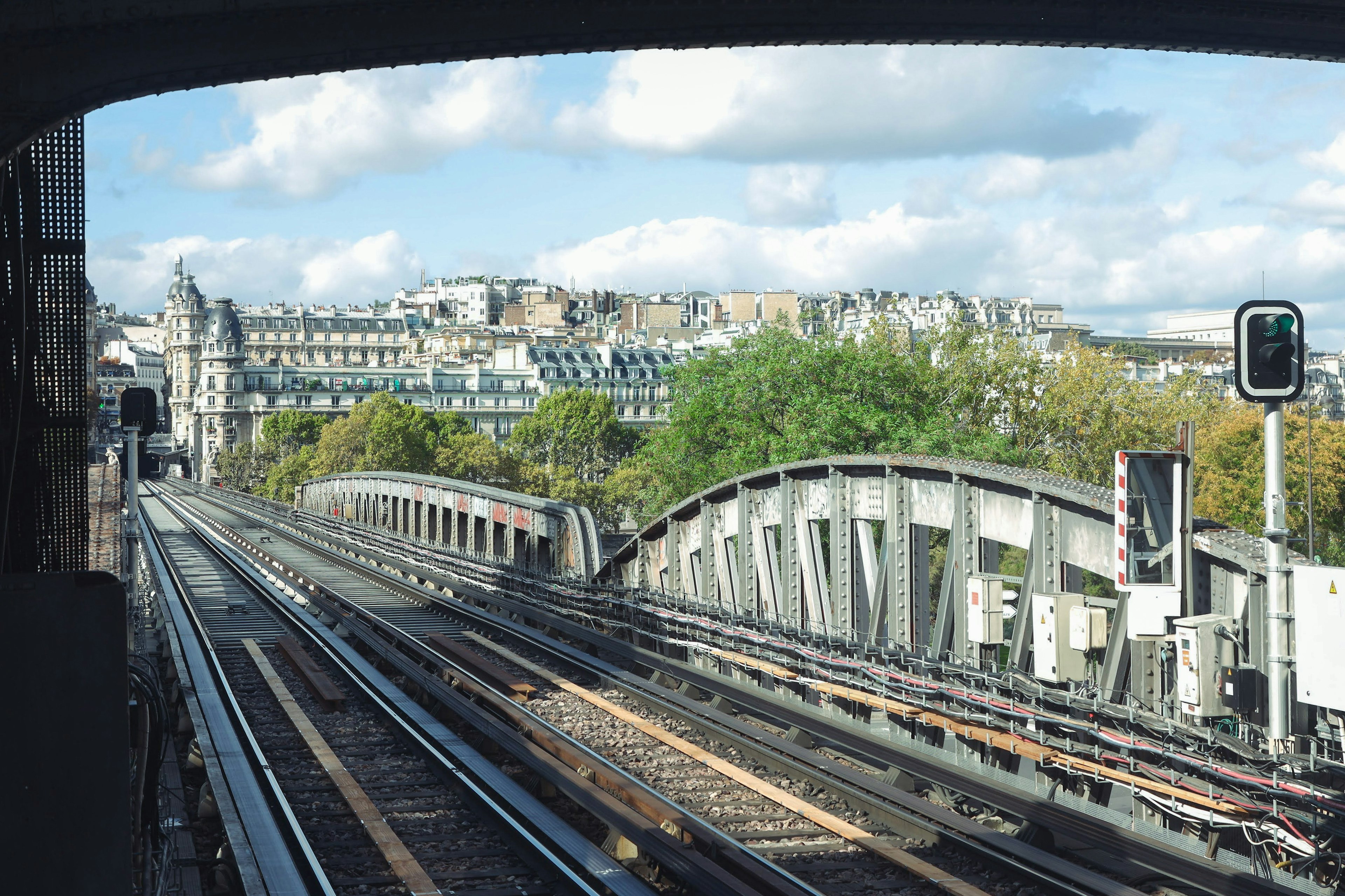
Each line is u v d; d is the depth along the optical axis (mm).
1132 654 12398
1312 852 10008
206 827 13531
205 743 16047
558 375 189875
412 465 108562
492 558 40250
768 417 39531
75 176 9352
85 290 9492
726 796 14109
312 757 16844
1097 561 12992
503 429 188000
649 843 11594
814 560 19391
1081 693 12797
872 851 11711
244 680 23328
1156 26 7938
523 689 20906
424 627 31125
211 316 195625
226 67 6410
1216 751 11125
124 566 22375
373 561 52281
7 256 9148
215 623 31906
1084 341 188625
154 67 6238
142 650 20547
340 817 13703
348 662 24203
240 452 152000
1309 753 10781
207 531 75250
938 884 10562
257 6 6367
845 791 13828
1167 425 47312
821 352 39531
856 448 36906
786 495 20031
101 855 3918
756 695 18719
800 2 7422
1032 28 7902
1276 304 8719
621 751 16578
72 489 9602
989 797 12750
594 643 26188
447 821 13555
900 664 16625
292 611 33625
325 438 112062
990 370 45781
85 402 9594
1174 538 11742
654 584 26156
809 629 19141
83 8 6023
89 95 6145
